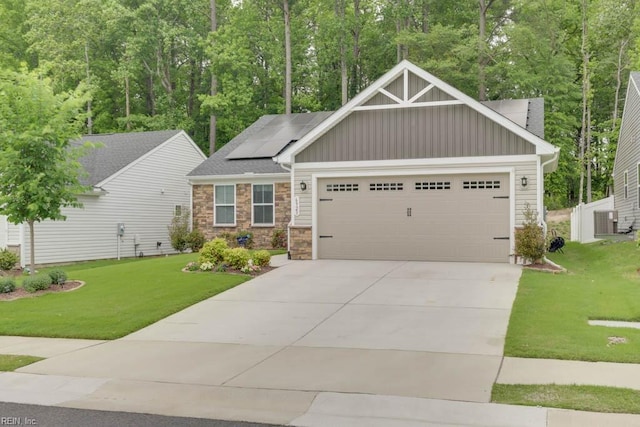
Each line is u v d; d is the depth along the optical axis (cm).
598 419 583
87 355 891
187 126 3972
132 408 654
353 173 1800
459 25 3859
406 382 715
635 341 866
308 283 1421
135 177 2698
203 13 4044
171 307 1199
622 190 2603
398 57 3766
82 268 2145
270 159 2386
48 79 1533
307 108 4016
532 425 572
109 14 3631
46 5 3759
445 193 1722
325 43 3925
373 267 1628
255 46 4072
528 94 3488
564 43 3672
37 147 1447
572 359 795
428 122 1736
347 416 613
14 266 2142
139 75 4094
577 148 4031
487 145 1675
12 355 896
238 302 1246
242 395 686
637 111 2259
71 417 627
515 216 1645
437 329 980
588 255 2005
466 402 639
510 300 1170
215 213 2423
